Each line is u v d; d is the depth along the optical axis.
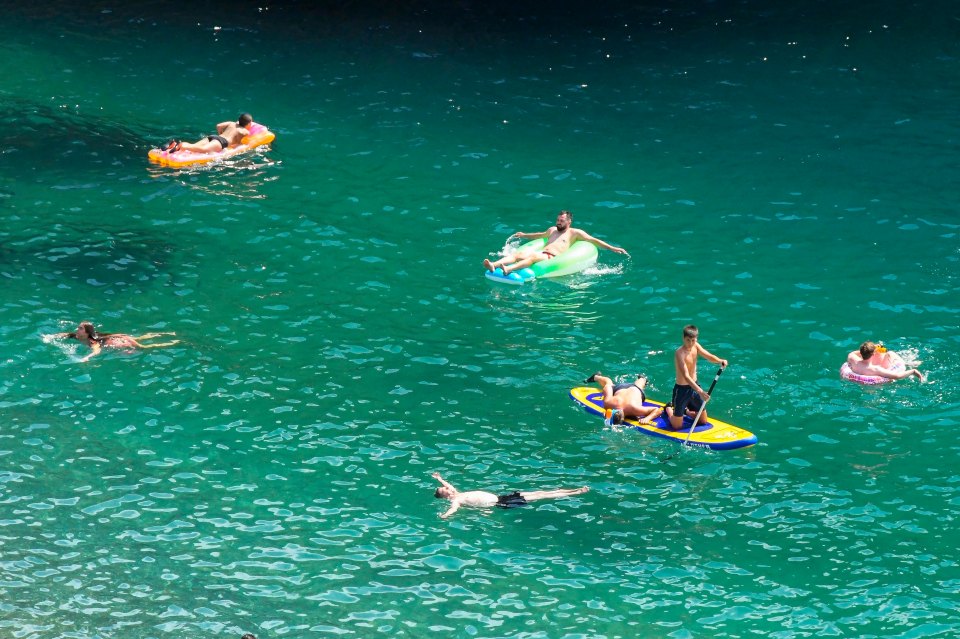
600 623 30.08
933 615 30.28
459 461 37.62
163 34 85.06
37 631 29.39
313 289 49.53
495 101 73.81
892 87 75.31
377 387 42.03
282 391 41.59
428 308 48.22
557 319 47.44
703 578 31.95
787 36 85.06
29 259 51.19
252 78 77.12
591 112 72.12
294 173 62.22
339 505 35.19
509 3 93.12
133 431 38.88
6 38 82.81
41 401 40.44
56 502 34.94
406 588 31.44
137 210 56.81
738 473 37.00
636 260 52.81
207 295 48.66
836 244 54.09
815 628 29.84
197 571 32.03
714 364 43.59
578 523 34.47
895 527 34.09
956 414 40.03
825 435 39.06
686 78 77.69
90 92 73.44
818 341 45.16
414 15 90.31
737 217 57.28
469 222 56.78
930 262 52.00
